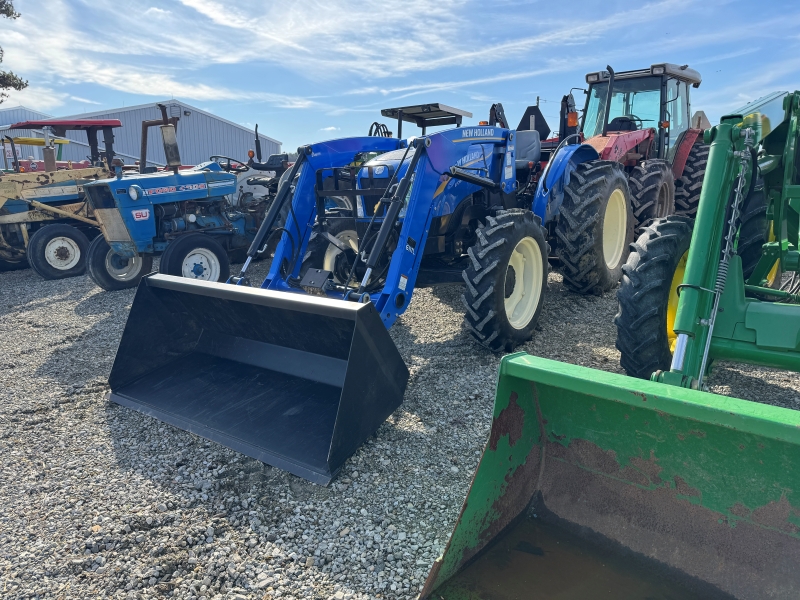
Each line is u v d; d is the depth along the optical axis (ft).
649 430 6.03
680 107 25.98
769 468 5.41
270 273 13.37
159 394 11.73
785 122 9.79
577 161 18.62
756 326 8.16
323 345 10.80
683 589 5.87
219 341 12.60
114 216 22.56
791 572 5.40
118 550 7.50
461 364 13.44
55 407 11.98
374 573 7.00
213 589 6.82
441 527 7.81
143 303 12.12
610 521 6.53
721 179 8.05
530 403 6.70
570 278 17.62
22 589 6.86
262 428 10.10
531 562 6.32
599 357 13.71
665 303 10.05
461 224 15.26
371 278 13.78
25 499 8.68
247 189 27.43
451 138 13.55
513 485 6.66
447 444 9.89
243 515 8.14
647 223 21.38
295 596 6.67
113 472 9.37
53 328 18.84
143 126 25.54
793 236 11.17
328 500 8.43
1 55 60.80
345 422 8.94
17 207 29.32
